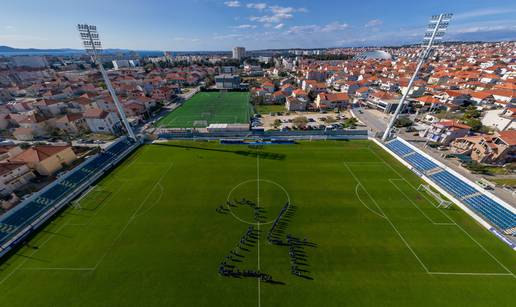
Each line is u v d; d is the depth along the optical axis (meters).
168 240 36.38
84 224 39.69
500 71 150.88
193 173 55.44
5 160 55.25
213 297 28.09
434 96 108.69
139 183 51.38
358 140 74.00
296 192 48.22
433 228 38.72
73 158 60.91
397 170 56.56
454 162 57.22
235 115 104.50
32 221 39.84
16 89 132.88
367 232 37.94
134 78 172.62
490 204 41.84
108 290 29.08
